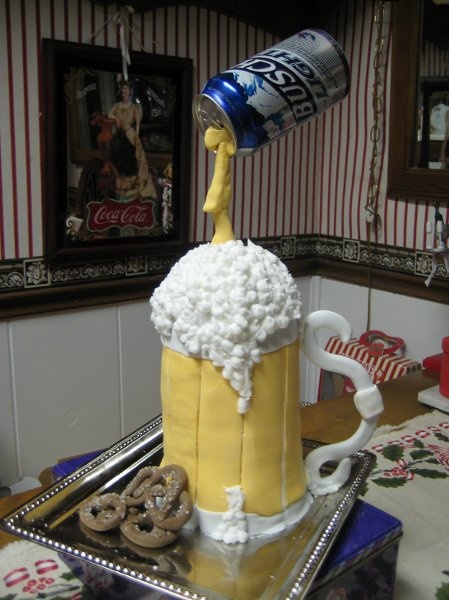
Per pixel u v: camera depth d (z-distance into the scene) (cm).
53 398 124
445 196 119
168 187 128
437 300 126
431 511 70
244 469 48
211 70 130
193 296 45
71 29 111
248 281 45
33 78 109
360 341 133
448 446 85
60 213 116
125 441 62
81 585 56
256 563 45
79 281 122
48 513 52
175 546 47
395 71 124
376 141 134
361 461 61
